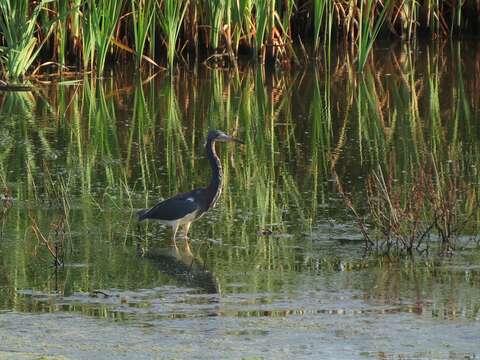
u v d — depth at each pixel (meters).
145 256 12.23
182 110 21.91
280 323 9.64
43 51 26.95
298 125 20.31
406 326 9.53
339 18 28.72
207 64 27.77
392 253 12.22
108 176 16.23
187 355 8.81
